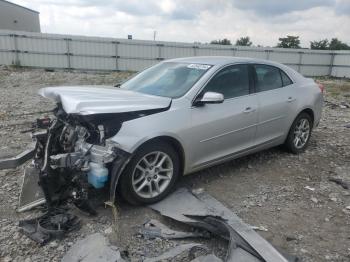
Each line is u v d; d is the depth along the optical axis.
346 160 6.06
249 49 31.44
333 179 5.18
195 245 3.41
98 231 3.66
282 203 4.41
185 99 4.46
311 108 6.19
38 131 4.79
